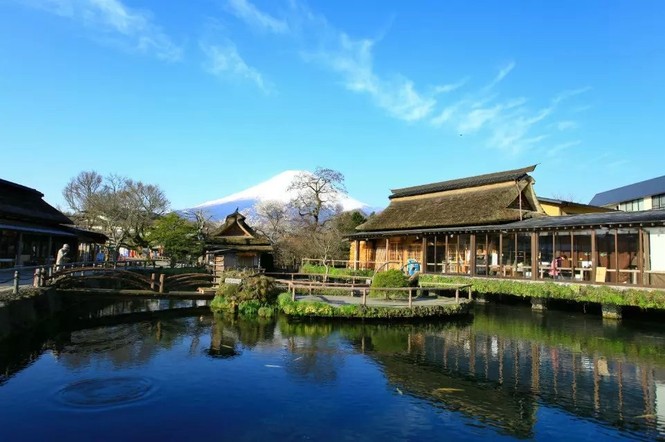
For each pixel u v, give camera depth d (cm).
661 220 1934
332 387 1140
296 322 1959
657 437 886
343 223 5431
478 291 2677
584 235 2628
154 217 5331
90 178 6150
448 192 3912
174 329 1841
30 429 870
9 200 2936
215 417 941
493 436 882
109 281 2750
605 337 1756
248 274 2502
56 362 1320
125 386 1114
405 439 862
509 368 1327
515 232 2594
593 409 1024
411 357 1432
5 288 1764
